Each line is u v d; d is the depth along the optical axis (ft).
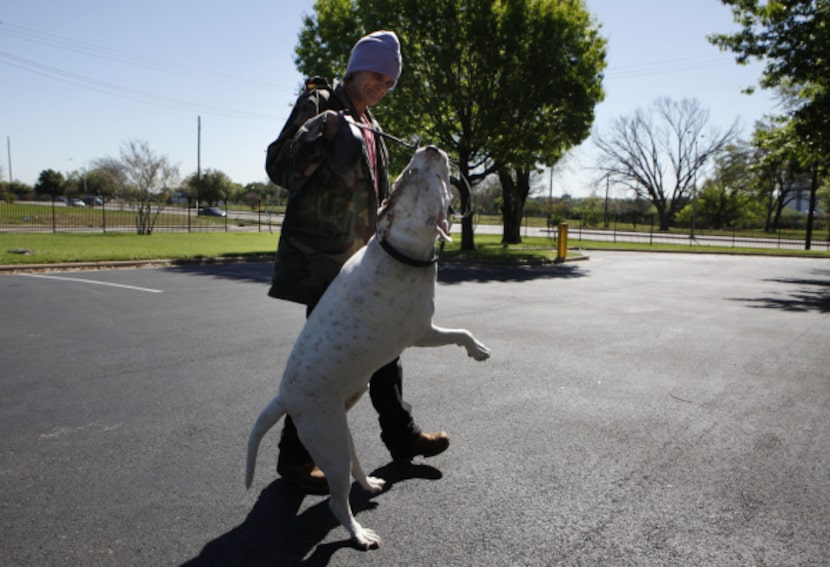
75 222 112.16
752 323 26.27
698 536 8.41
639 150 211.82
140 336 21.12
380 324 7.46
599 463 10.91
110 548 7.97
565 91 63.16
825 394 15.46
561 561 7.76
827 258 86.28
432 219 7.21
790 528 8.67
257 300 29.81
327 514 9.02
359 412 13.64
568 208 234.58
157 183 94.68
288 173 8.15
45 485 9.75
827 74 50.08
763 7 51.78
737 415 13.71
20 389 14.85
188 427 12.48
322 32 68.23
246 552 7.95
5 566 7.48
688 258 75.15
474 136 65.21
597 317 27.04
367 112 9.80
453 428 12.65
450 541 8.25
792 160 61.87
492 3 60.08
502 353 19.54
